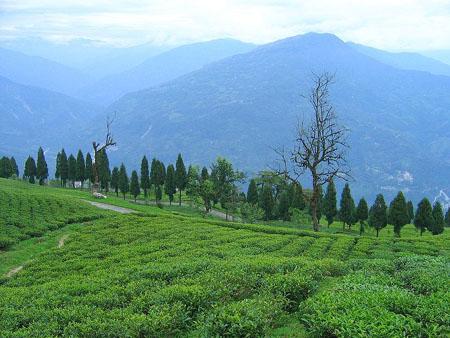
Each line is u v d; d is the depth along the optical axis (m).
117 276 25.22
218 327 15.71
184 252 33.53
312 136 56.50
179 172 96.06
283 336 16.44
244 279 22.14
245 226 48.62
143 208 70.44
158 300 19.00
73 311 18.66
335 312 16.12
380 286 21.34
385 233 79.44
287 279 21.28
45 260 33.38
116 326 16.41
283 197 84.50
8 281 28.88
